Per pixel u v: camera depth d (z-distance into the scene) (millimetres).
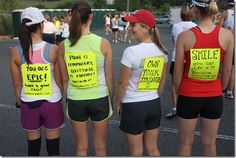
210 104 3637
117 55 15406
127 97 3635
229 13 7484
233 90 7387
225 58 3617
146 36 3602
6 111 6863
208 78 3568
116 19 22344
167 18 59062
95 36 3609
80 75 3633
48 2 58812
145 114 3645
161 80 3814
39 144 3898
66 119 6082
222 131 5566
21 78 3789
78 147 3848
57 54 3715
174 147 5000
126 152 4852
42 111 3748
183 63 3586
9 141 5289
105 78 3734
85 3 3596
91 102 3674
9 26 30922
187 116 3672
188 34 3490
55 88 3789
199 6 3441
